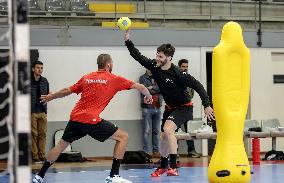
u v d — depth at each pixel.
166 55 9.69
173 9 19.45
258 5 20.05
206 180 10.06
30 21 17.61
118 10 19.25
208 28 17.70
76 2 19.06
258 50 18.08
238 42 7.44
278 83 18.27
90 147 16.41
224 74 7.43
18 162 3.89
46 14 18.11
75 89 8.83
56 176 11.20
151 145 16.36
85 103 8.70
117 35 16.83
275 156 15.61
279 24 19.59
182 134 13.98
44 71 16.27
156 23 18.58
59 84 16.36
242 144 7.59
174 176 10.76
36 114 14.60
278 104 18.23
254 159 14.23
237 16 19.17
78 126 8.69
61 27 16.42
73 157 15.16
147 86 16.02
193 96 16.64
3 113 14.40
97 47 16.69
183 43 17.39
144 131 16.23
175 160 10.67
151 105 16.11
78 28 16.56
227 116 7.45
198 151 17.20
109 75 8.83
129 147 16.69
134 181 9.96
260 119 17.98
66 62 16.44
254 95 17.95
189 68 17.41
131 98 16.78
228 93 7.46
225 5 19.81
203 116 17.25
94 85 8.71
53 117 16.27
